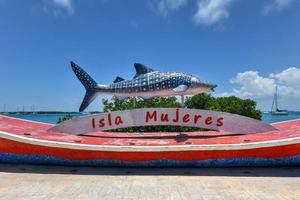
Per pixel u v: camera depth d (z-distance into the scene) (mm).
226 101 17422
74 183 7594
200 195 6590
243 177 8148
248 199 6328
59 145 9125
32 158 9391
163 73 11430
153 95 11500
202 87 11344
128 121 10984
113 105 16938
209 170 8930
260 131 10859
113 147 9016
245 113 17000
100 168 9227
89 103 11734
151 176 8328
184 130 15070
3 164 9609
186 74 11375
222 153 9000
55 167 9320
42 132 10789
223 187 7215
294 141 8719
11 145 9344
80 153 9164
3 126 11836
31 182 7691
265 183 7562
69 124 10984
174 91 11242
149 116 10961
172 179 7992
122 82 11562
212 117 10945
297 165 9180
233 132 10953
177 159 9094
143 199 6332
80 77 11828
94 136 11258
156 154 9039
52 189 7062
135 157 9109
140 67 11625
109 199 6332
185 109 10969
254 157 9016
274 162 9055
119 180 7895
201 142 9531
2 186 7324
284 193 6727
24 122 13305
